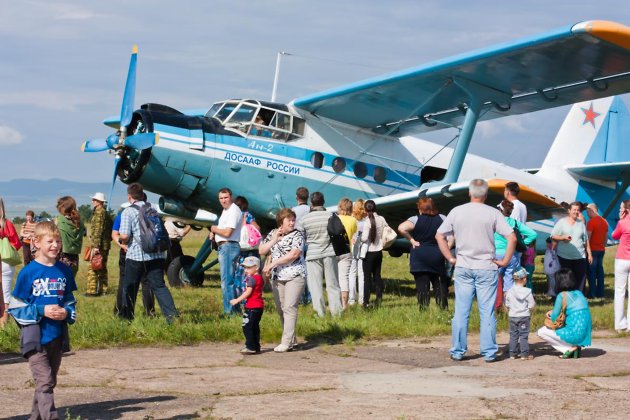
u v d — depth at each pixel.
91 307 10.29
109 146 12.44
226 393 5.28
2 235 8.32
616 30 10.66
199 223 13.53
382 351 7.21
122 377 5.84
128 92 12.30
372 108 13.76
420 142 15.36
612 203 17.16
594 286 12.91
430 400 5.02
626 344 7.69
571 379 5.79
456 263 6.89
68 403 5.00
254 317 6.95
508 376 5.95
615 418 4.51
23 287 4.35
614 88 13.01
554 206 11.77
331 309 9.25
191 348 7.31
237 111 13.07
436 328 8.31
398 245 15.09
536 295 12.99
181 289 13.04
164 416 4.64
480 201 6.95
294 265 7.22
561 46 11.30
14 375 5.88
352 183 14.22
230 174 12.80
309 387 5.48
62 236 10.96
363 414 4.63
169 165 12.31
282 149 13.35
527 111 14.48
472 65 12.25
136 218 8.09
